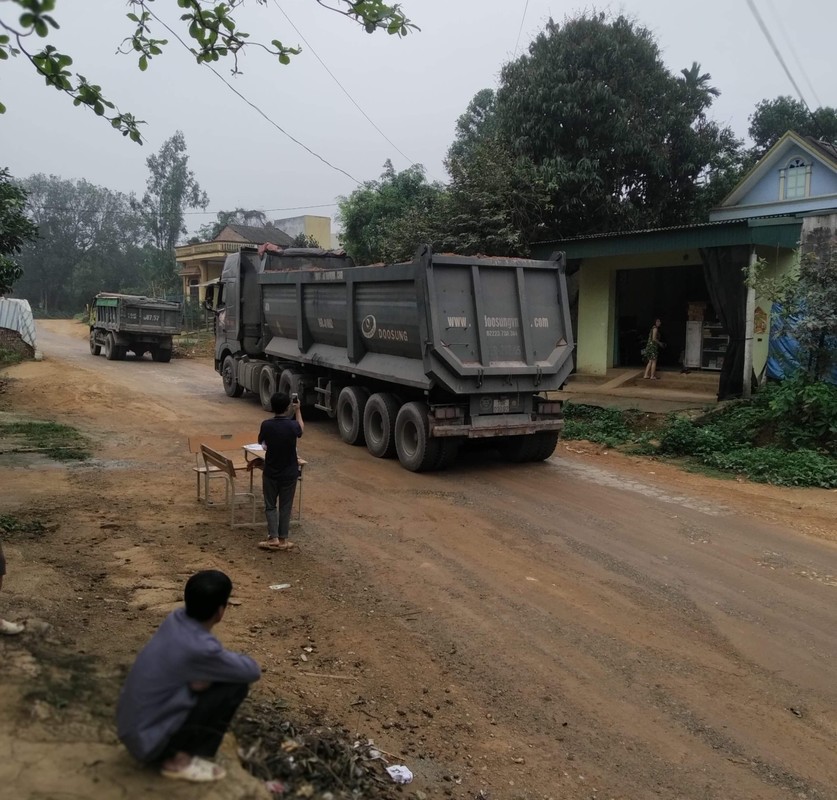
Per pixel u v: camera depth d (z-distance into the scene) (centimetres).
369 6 487
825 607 597
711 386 1584
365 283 1101
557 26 2042
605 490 952
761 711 445
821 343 1202
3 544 643
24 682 354
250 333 1644
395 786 351
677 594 614
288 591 588
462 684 463
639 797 365
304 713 402
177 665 284
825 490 988
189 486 901
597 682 472
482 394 1000
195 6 493
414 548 707
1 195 1483
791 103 3056
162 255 5591
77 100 485
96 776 286
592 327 1847
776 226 1298
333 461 1083
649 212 2172
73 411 1491
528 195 1823
